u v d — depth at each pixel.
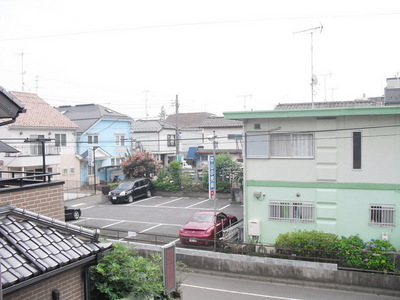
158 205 24.94
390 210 13.36
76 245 5.27
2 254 4.43
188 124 61.59
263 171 14.77
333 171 13.88
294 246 12.95
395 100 16.78
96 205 25.55
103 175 35.44
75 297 5.36
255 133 14.79
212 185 16.94
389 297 10.89
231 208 23.28
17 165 25.27
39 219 5.33
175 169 28.69
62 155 30.47
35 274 4.33
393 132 13.27
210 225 14.88
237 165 27.31
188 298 10.87
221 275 12.82
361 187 13.63
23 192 5.95
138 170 29.45
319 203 14.12
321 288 11.67
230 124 39.28
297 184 14.33
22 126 26.75
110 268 6.04
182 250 13.55
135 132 42.28
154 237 16.88
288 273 12.20
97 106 38.22
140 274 6.34
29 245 4.80
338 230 13.93
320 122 13.95
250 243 13.72
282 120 14.43
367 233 13.61
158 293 6.77
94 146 34.03
